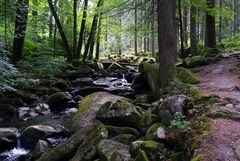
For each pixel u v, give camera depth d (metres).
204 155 5.29
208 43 18.89
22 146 9.73
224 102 7.35
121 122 8.54
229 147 5.38
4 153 9.26
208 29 18.88
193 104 7.25
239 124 6.15
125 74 20.91
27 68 17.67
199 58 15.12
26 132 9.77
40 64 17.81
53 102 13.55
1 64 11.47
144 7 13.62
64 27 26.80
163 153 6.13
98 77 20.42
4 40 15.14
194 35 19.77
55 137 9.80
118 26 24.03
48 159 7.90
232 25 39.12
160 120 7.58
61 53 25.70
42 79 16.73
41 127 9.88
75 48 24.75
